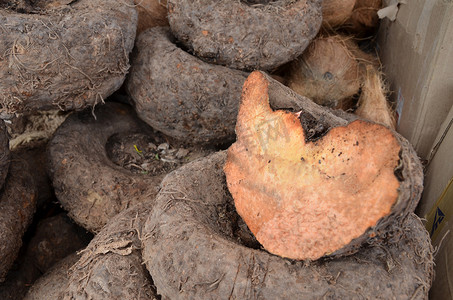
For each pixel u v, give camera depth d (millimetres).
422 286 502
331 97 786
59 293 624
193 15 710
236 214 588
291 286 487
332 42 799
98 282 544
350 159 478
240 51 712
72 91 665
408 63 755
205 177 593
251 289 489
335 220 476
